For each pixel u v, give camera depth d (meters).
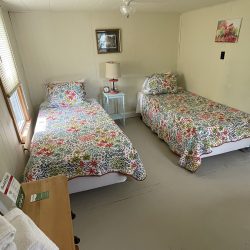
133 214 1.88
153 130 3.45
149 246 1.57
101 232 1.71
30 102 3.34
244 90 2.76
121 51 3.70
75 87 3.29
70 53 3.43
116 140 2.07
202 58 3.46
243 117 2.53
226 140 2.41
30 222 0.78
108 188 2.23
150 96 3.66
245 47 2.65
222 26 2.95
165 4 2.91
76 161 1.85
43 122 2.59
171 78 3.84
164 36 3.88
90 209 1.95
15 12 2.97
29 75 3.34
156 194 2.11
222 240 1.59
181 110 2.90
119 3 2.73
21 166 2.00
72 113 2.88
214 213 1.85
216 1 2.74
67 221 0.95
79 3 2.64
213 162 2.60
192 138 2.38
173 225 1.75
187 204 1.96
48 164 1.79
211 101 3.27
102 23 3.43
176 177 2.36
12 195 0.99
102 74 3.74
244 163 2.54
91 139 2.10
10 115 1.93
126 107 4.18
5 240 0.60
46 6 2.72
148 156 2.81
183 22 3.79
